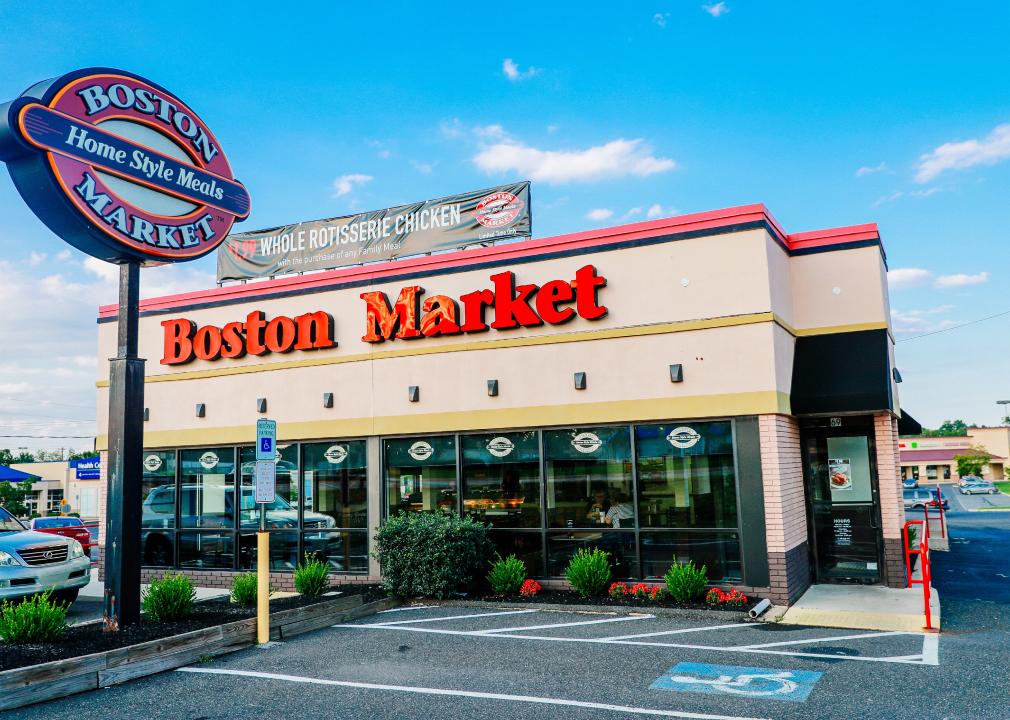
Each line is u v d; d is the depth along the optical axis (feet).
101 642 28.60
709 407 39.34
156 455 53.42
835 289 43.65
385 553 41.88
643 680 25.41
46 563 39.60
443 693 24.52
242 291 51.80
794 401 41.14
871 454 43.32
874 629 32.40
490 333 44.86
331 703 23.73
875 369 40.70
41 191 30.35
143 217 32.94
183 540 51.78
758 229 39.50
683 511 39.60
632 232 42.01
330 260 52.01
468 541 41.24
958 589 43.24
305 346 49.14
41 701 24.27
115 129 32.78
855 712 21.68
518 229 47.26
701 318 40.09
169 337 52.90
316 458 48.85
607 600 38.50
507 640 31.68
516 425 43.55
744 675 25.66
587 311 42.04
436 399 45.70
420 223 49.80
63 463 219.20
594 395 41.98
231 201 37.14
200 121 36.24
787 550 37.70
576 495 42.14
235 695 24.80
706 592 37.88
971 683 24.03
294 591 47.26
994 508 147.43
